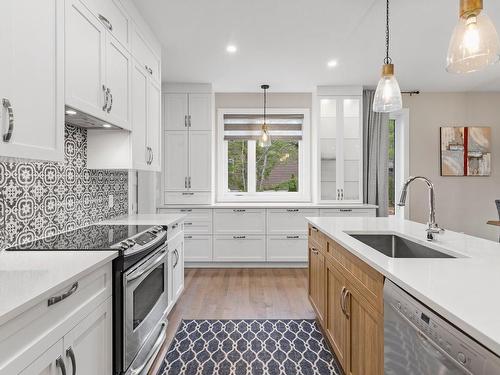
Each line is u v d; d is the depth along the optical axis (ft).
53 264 4.12
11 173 5.09
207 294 10.62
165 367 6.56
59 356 3.45
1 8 3.55
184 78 13.25
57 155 4.59
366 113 14.66
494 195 15.56
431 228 5.88
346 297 5.55
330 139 14.32
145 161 8.54
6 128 3.61
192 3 7.70
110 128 7.37
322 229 7.09
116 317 4.85
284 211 13.65
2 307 2.72
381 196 14.65
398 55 10.94
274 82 13.78
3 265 4.09
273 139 15.47
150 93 8.94
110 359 4.77
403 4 7.79
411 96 15.47
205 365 6.63
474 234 15.56
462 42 4.51
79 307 3.90
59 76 4.62
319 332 8.01
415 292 3.14
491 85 14.43
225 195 15.52
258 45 10.12
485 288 3.16
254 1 7.64
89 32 5.56
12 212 5.11
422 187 15.49
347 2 7.70
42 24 4.28
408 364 3.34
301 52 10.66
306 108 15.51
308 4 7.78
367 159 14.69
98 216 8.21
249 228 13.66
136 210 11.27
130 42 7.46
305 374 6.34
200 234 13.64
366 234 6.86
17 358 2.81
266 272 13.07
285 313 9.14
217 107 15.42
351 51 10.58
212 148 14.23
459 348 2.51
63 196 6.58
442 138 15.44
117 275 4.84
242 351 7.16
